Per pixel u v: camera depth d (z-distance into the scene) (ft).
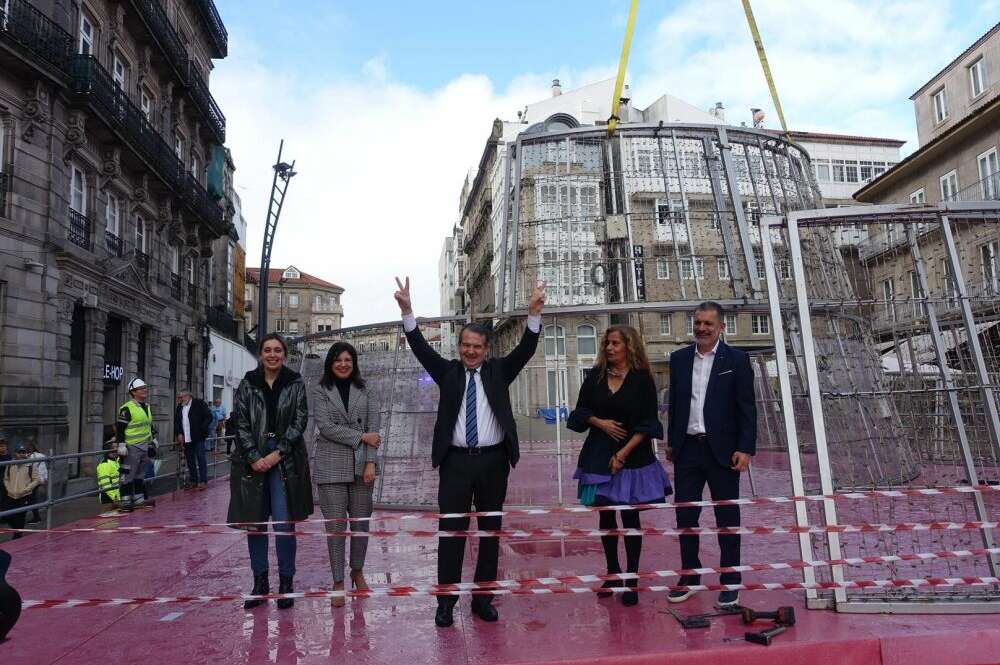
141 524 24.88
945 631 11.01
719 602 12.55
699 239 26.07
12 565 18.17
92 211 55.57
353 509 14.65
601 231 26.61
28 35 46.34
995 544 15.25
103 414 58.70
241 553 19.11
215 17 88.33
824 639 10.76
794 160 28.66
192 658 10.78
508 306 27.04
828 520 12.53
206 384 86.69
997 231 14.92
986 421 13.67
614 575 12.39
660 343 39.04
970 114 67.21
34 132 47.34
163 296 71.41
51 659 10.84
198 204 78.79
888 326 20.10
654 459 14.08
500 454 13.08
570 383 26.50
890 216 14.06
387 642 11.34
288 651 11.01
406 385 26.71
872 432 21.84
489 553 12.68
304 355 29.53
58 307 48.91
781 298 24.48
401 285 14.15
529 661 10.27
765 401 43.98
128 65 64.75
